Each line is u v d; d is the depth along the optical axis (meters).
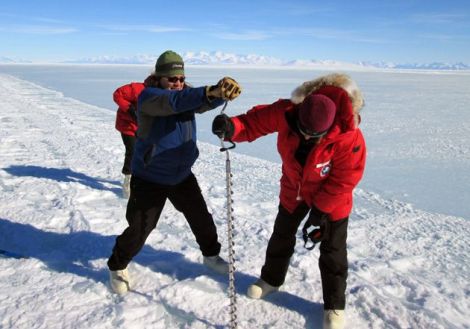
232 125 2.36
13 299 2.66
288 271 3.18
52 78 40.50
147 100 2.39
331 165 2.29
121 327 2.44
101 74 54.50
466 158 8.34
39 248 3.49
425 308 2.80
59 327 2.41
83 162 6.59
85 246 3.49
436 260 3.66
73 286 2.85
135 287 2.88
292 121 2.28
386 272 3.31
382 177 6.89
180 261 3.30
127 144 4.76
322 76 2.32
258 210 4.77
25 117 11.23
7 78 37.25
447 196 5.90
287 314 2.67
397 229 4.37
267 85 34.66
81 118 11.82
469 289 3.16
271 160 7.98
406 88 35.12
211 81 39.94
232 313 2.40
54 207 4.41
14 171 5.80
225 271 3.09
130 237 2.70
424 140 10.22
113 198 4.93
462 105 19.22
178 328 2.50
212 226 3.00
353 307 2.74
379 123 13.05
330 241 2.47
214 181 5.90
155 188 2.70
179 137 2.61
